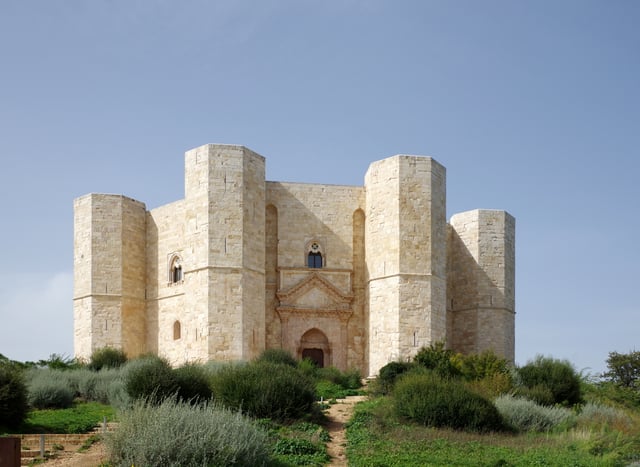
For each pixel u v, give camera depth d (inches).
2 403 1107.3
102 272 2233.0
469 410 1164.5
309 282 2164.1
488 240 2333.9
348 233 2212.1
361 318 2183.8
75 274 2279.8
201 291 1993.1
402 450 987.3
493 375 1499.8
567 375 1533.0
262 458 834.8
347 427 1155.3
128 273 2266.2
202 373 1316.4
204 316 1972.2
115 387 1406.3
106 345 2183.8
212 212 2009.1
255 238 2068.2
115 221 2261.3
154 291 2274.9
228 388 1171.9
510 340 2333.9
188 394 1235.9
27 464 913.5
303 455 932.0
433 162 2100.1
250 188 2066.9
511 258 2389.3
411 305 2007.9
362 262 2208.4
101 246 2241.6
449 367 1556.3
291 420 1133.1
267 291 2164.1
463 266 2349.9
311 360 1999.3
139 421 809.5
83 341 2224.4
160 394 1219.2
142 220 2336.4
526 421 1213.1
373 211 2118.6
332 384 1712.6
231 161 2039.9
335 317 2165.4
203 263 1999.3
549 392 1453.0
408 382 1267.2
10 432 1087.6
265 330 2121.1
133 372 1360.7
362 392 1616.6
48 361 1871.3
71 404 1380.4
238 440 805.9
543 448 1023.6
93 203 2257.6
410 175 2069.4
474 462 925.8
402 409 1198.3
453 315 2351.1
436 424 1160.8
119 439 794.2
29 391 1327.5
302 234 2192.4
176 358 2145.7
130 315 2251.5
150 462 752.3
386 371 1569.9
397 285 2012.8
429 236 2050.9
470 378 1523.1
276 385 1165.1
